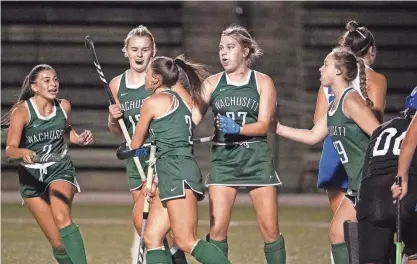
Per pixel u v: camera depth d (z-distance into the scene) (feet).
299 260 94.22
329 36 170.30
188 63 76.07
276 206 77.51
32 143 81.20
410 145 60.90
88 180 165.07
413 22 171.12
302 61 169.89
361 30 77.92
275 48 170.50
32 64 171.94
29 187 80.53
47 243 103.45
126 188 164.96
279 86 169.37
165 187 71.31
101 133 167.32
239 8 170.60
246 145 76.74
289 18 171.01
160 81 73.36
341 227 72.02
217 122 75.00
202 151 164.76
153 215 73.41
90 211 133.39
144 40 81.05
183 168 71.46
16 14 172.14
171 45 170.71
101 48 172.24
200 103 77.20
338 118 70.59
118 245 102.22
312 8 170.91
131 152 72.43
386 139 64.49
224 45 76.79
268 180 76.79
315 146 163.32
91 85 171.12
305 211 134.31
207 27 171.01
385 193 63.05
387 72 170.50
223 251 77.20
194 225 71.56
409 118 64.69
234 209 135.33
